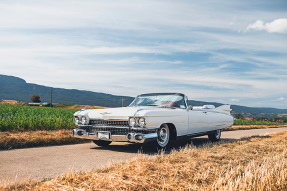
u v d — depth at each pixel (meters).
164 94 6.97
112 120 5.52
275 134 9.58
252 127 19.62
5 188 2.70
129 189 2.55
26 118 11.01
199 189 2.69
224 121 8.42
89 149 5.98
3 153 5.24
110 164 3.75
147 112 5.20
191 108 6.82
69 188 2.56
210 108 7.93
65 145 6.68
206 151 4.95
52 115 14.91
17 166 4.07
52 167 4.02
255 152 5.14
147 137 5.13
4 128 8.97
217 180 2.99
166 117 5.68
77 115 6.09
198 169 3.52
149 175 3.06
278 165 3.59
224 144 6.13
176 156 4.25
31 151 5.55
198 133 7.02
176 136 6.05
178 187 2.73
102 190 2.54
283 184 2.90
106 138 5.52
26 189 2.66
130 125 5.24
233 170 3.45
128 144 6.94
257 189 2.64
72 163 4.34
